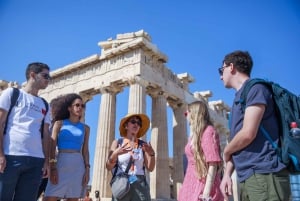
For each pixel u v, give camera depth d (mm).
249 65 5254
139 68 28312
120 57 30609
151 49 29703
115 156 8336
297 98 4504
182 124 34156
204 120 6773
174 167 32531
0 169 6383
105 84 30547
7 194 6520
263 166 4246
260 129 4453
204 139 6445
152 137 30547
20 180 6918
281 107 4395
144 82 28297
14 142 6809
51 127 9414
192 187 6371
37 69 7844
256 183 4246
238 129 4762
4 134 6879
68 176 8297
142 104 27141
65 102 9469
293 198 4914
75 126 9062
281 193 4137
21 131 6984
